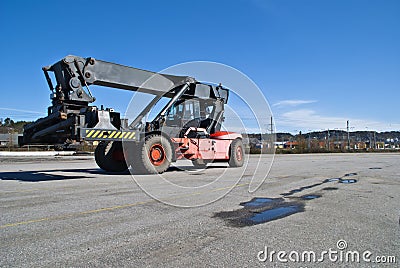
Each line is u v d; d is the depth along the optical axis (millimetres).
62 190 5602
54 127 7492
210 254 2471
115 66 8125
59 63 7492
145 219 3533
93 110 7355
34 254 2457
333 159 19031
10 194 5168
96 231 3066
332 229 3162
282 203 4445
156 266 2236
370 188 5957
